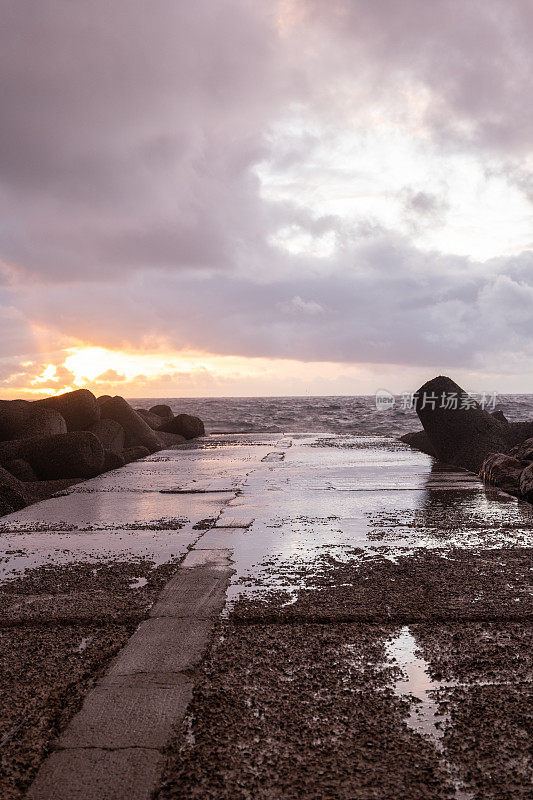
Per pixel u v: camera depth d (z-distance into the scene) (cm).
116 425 1564
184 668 314
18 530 656
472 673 304
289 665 316
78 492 923
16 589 451
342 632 362
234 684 296
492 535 598
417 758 233
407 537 593
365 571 481
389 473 1063
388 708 270
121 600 422
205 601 417
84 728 257
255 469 1162
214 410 6312
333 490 884
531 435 1177
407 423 3766
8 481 876
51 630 373
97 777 225
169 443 1927
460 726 254
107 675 308
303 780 221
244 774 225
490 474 933
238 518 695
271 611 394
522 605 401
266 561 515
